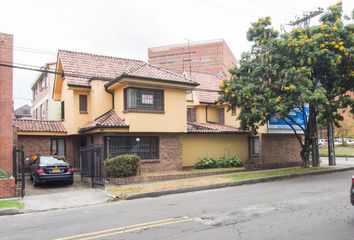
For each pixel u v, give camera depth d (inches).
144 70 780.6
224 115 1023.0
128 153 752.3
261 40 756.6
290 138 1005.8
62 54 887.7
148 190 535.2
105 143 727.7
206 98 1000.2
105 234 286.7
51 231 307.7
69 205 460.1
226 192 521.7
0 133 628.1
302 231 273.1
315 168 809.5
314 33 687.1
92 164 616.7
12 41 653.3
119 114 770.2
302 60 651.5
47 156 668.7
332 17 689.0
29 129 820.0
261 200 424.8
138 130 732.0
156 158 781.9
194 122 982.4
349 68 674.8
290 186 554.6
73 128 816.9
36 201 483.8
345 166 898.7
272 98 681.6
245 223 305.7
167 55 3873.0
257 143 976.3
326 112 705.6
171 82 768.9
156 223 319.3
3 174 543.5
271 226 291.9
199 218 334.6
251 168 847.1
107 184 637.3
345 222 297.9
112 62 939.3
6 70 642.8
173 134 809.5
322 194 452.8
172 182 623.8
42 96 1274.6
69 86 802.8
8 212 412.2
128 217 354.6
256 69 717.9
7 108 637.9
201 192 541.3
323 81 732.7
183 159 856.3
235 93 743.1
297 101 650.2
